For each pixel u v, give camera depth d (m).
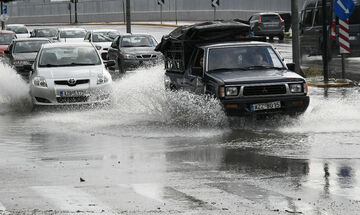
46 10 136.38
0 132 21.30
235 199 11.97
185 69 23.50
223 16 113.56
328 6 42.41
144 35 46.88
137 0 123.88
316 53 44.16
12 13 141.38
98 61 28.31
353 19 41.53
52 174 14.59
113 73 45.94
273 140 18.69
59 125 22.62
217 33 24.20
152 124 22.12
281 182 13.37
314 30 44.22
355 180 13.44
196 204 11.66
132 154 16.97
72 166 15.48
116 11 126.94
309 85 33.75
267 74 21.38
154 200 12.02
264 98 20.81
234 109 20.72
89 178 14.09
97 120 23.45
